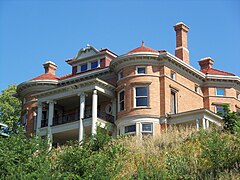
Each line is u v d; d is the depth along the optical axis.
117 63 38.22
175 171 18.89
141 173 17.77
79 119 38.44
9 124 55.50
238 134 22.78
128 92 36.97
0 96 58.28
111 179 18.45
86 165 18.55
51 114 39.91
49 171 17.77
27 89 44.44
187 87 39.94
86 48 44.41
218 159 18.80
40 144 19.78
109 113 39.38
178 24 43.06
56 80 43.88
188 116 35.19
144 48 38.06
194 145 22.55
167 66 37.81
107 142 22.06
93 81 37.50
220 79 42.22
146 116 35.94
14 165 17.95
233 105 42.19
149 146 24.84
